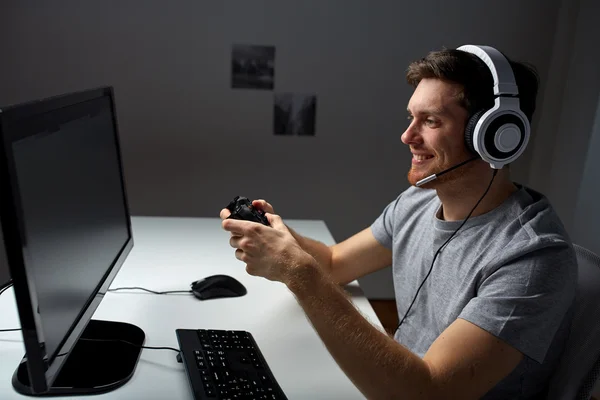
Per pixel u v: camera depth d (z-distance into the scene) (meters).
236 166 2.53
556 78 2.49
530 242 0.92
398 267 1.27
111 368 0.91
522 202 1.01
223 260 1.46
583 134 2.29
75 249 0.84
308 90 2.47
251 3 2.35
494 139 0.93
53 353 0.72
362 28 2.42
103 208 1.01
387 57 2.46
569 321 0.97
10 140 0.62
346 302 0.90
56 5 2.27
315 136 2.53
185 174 2.52
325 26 2.40
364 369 0.85
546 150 2.56
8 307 1.14
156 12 2.31
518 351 0.86
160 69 2.38
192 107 2.44
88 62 2.34
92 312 0.89
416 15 2.42
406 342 1.17
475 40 2.47
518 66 0.99
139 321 1.10
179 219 1.80
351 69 2.46
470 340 0.86
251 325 1.12
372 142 2.56
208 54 2.38
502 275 0.92
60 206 0.78
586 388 0.92
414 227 1.25
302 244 1.34
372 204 2.64
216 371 0.90
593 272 1.01
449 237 1.07
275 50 2.41
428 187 1.05
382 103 2.51
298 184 2.58
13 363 0.92
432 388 0.84
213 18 2.35
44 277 0.71
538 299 0.88
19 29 2.27
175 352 0.99
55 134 0.77
